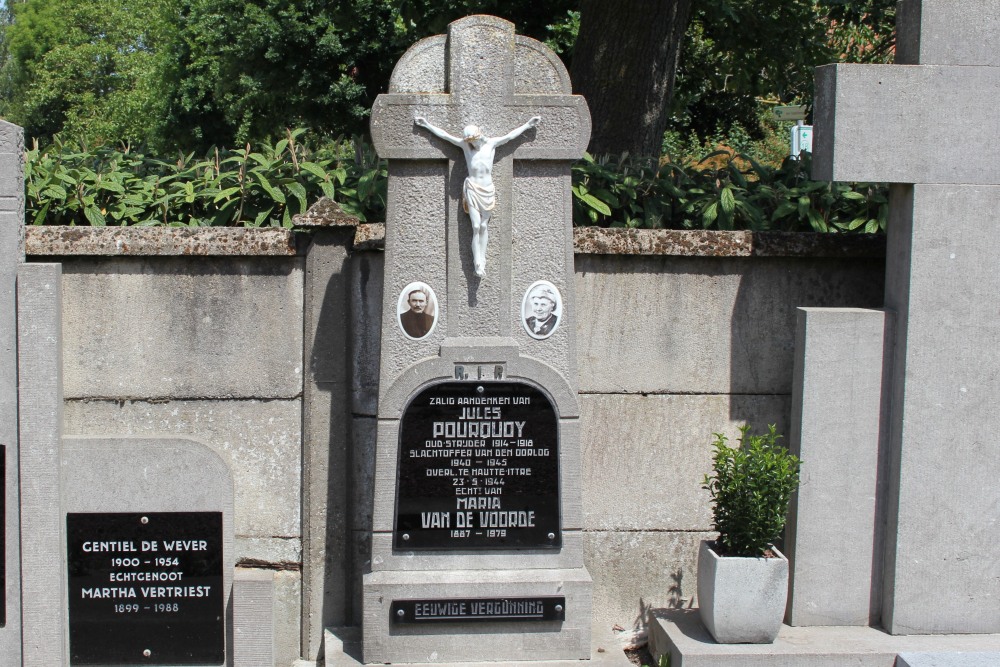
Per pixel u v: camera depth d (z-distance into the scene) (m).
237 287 5.60
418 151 5.25
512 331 5.39
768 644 5.42
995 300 5.48
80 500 5.31
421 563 5.44
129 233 5.48
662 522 5.93
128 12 46.09
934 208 5.41
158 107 29.89
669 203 6.23
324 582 5.75
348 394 5.66
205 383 5.64
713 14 10.63
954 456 5.55
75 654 5.38
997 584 5.63
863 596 5.71
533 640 5.43
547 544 5.46
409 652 5.38
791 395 5.87
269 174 6.10
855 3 9.34
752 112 18.72
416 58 5.30
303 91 19.64
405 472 5.39
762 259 5.81
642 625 5.98
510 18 12.77
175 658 5.41
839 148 5.38
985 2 5.35
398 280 5.34
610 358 5.82
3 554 5.30
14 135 5.12
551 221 5.36
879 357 5.57
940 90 5.36
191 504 5.34
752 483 5.32
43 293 5.20
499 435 5.40
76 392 5.58
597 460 5.88
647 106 8.55
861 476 5.63
